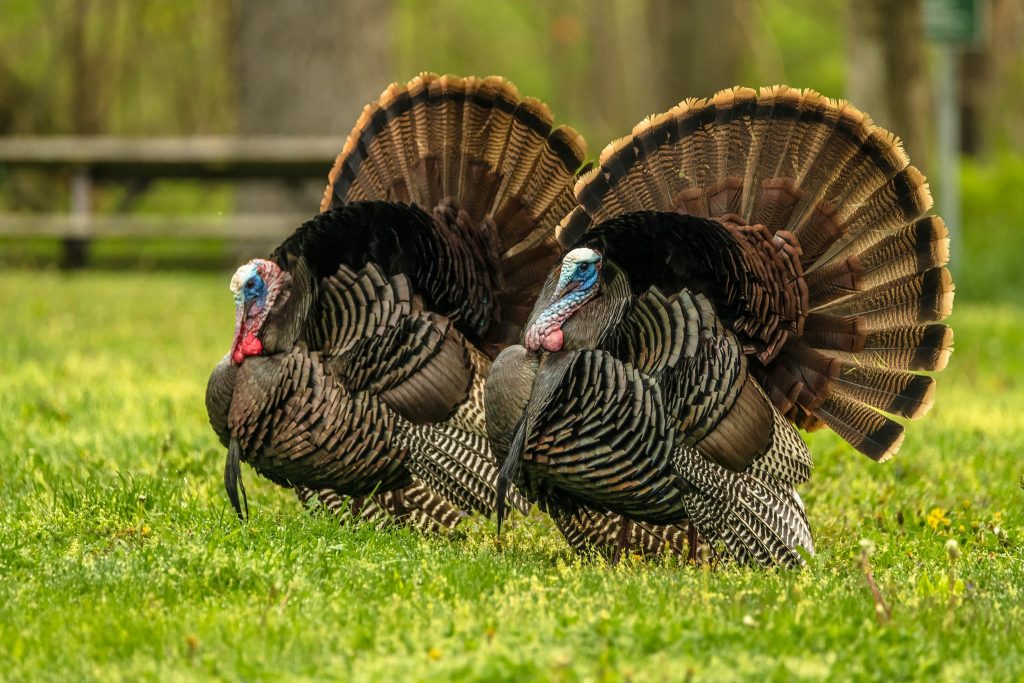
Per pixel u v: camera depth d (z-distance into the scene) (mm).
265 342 10922
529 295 12102
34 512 11414
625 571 10164
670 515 10586
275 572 9562
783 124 11117
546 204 12102
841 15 57812
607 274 10484
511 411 10453
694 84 38344
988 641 8383
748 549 10383
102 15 42094
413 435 10984
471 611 8773
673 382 10180
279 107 32125
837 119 11016
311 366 10797
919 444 15594
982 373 22031
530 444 10312
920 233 10883
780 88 11109
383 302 10898
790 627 8281
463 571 9719
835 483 13555
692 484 10320
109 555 9984
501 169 12109
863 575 10102
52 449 13859
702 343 10234
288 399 10797
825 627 8391
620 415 10094
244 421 10875
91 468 12883
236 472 10992
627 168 11422
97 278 30703
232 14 32594
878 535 11711
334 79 31969
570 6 61562
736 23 43438
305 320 10883
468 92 12086
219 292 28406
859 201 11016
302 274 10922
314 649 8102
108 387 17516
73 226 32625
